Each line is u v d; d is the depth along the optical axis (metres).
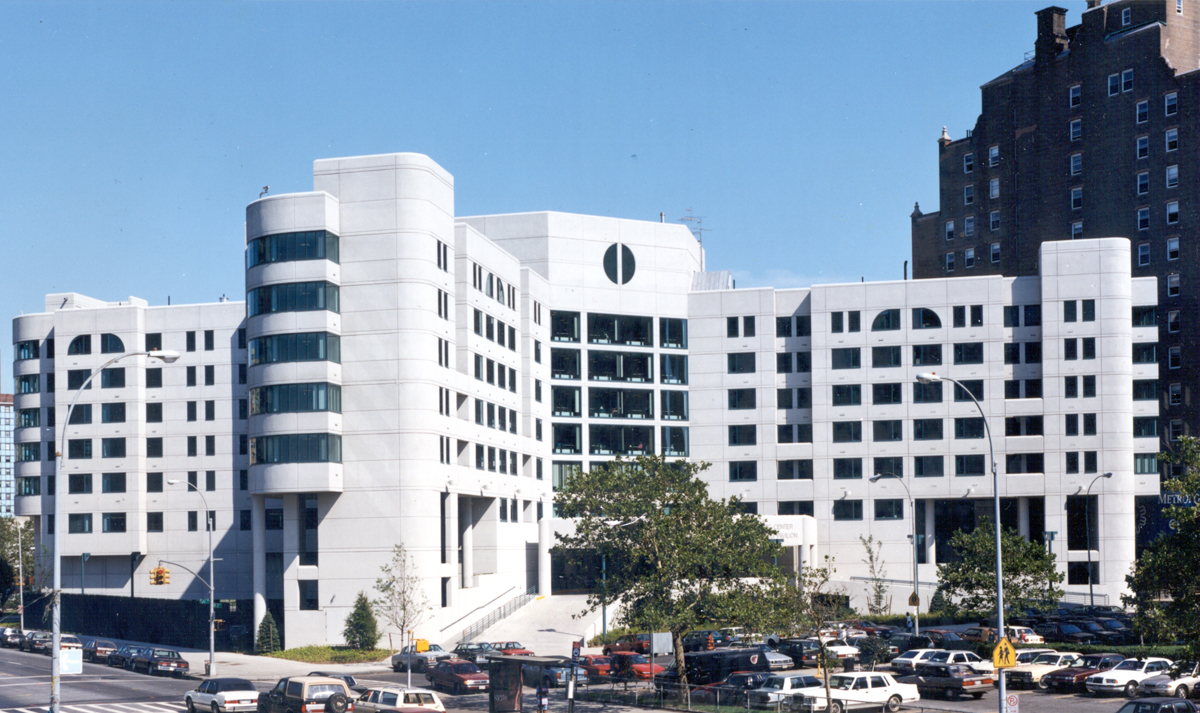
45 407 108.38
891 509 104.12
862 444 105.25
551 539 100.44
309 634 81.31
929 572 102.94
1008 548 71.69
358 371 82.25
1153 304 103.50
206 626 90.50
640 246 111.94
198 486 105.69
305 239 81.81
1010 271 126.56
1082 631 72.44
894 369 105.12
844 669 62.00
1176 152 113.06
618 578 55.50
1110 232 117.44
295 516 82.44
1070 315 101.88
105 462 106.00
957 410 103.50
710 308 111.44
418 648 58.72
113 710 51.59
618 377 110.06
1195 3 118.00
